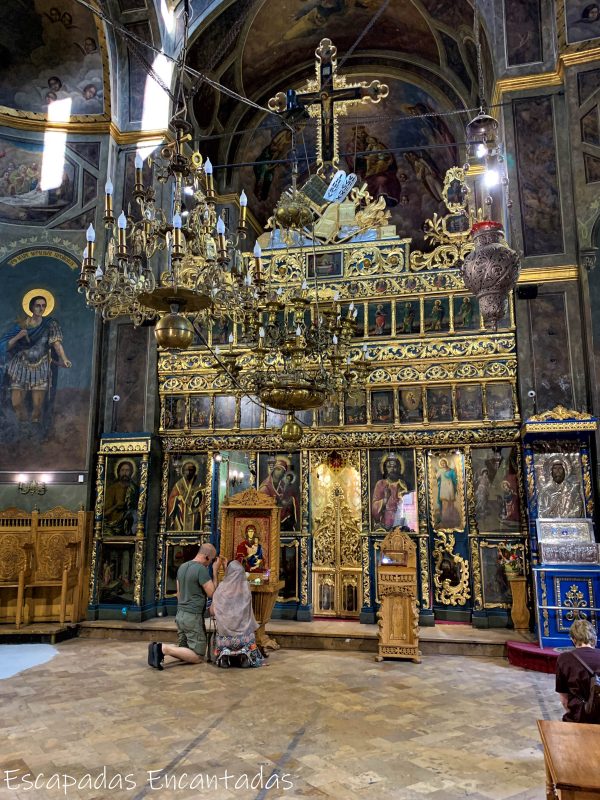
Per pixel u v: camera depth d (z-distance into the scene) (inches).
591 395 399.2
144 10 482.9
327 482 469.1
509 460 429.4
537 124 449.4
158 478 472.1
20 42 488.4
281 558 449.4
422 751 212.8
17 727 235.9
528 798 177.9
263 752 211.0
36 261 481.7
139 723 240.8
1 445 455.2
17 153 490.3
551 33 454.6
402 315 459.8
